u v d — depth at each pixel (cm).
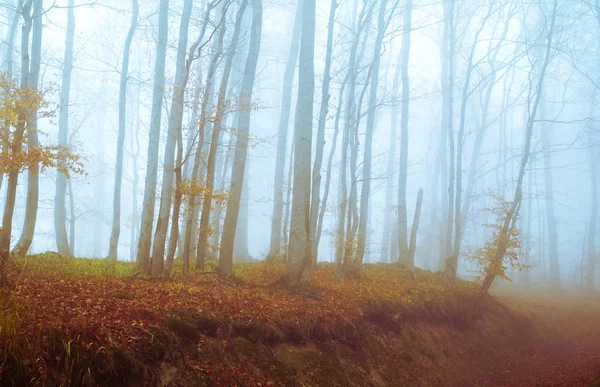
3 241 1122
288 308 1175
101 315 796
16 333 629
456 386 1327
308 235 1502
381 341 1311
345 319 1249
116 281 1179
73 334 693
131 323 798
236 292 1245
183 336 863
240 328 988
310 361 1058
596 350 1739
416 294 1703
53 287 950
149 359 748
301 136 1540
